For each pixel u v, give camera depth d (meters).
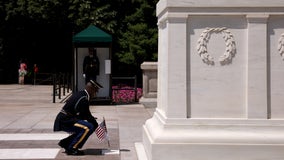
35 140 10.42
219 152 7.33
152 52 28.75
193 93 7.59
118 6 30.47
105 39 19.06
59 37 35.34
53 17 31.23
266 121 7.52
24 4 31.66
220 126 7.49
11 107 17.70
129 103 20.02
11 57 36.56
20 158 8.55
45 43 35.78
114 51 29.61
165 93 7.87
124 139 10.62
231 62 7.59
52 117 14.57
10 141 10.30
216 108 7.59
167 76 7.60
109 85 19.39
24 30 34.81
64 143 8.92
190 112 7.58
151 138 7.71
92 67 18.94
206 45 7.57
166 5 7.52
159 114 8.28
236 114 7.59
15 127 12.42
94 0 30.06
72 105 8.81
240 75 7.59
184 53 7.54
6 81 37.00
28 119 14.08
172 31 7.54
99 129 8.93
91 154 8.88
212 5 7.46
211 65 7.59
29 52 36.44
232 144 7.32
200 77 7.58
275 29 7.57
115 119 14.30
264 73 7.55
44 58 36.62
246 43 7.57
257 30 7.53
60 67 36.59
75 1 29.77
